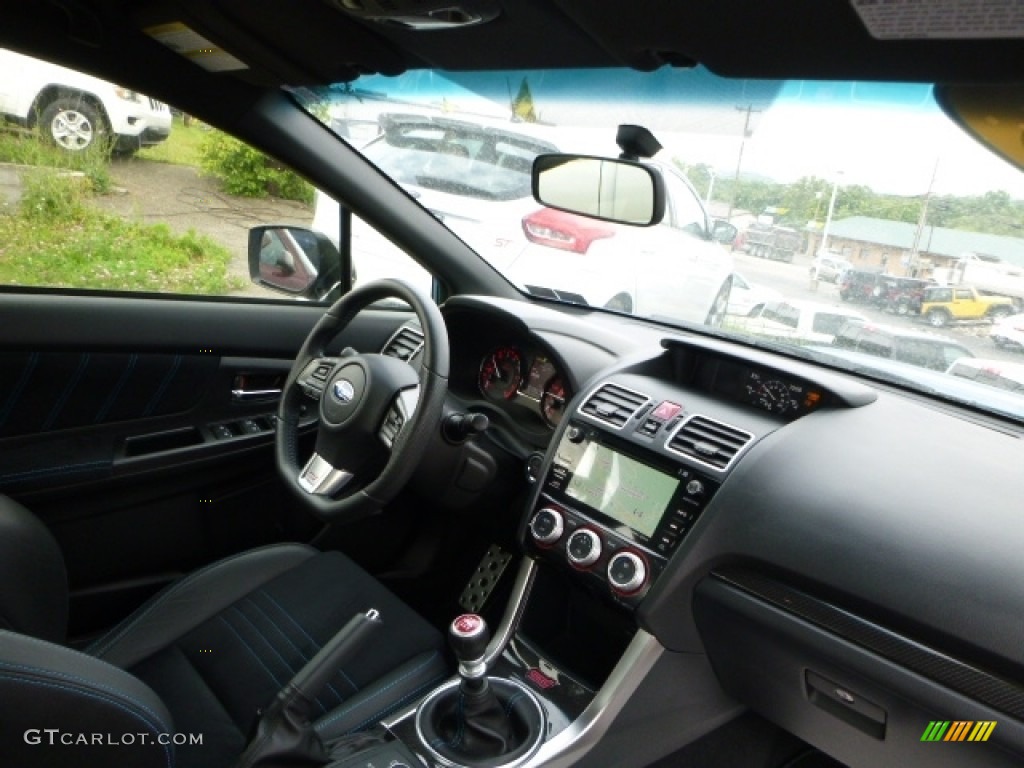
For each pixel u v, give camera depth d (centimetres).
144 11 167
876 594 128
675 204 212
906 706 129
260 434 219
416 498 229
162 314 202
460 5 131
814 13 108
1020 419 165
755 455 151
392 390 165
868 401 163
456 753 142
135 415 201
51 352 186
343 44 166
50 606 141
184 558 211
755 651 150
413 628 163
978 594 119
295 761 121
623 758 163
